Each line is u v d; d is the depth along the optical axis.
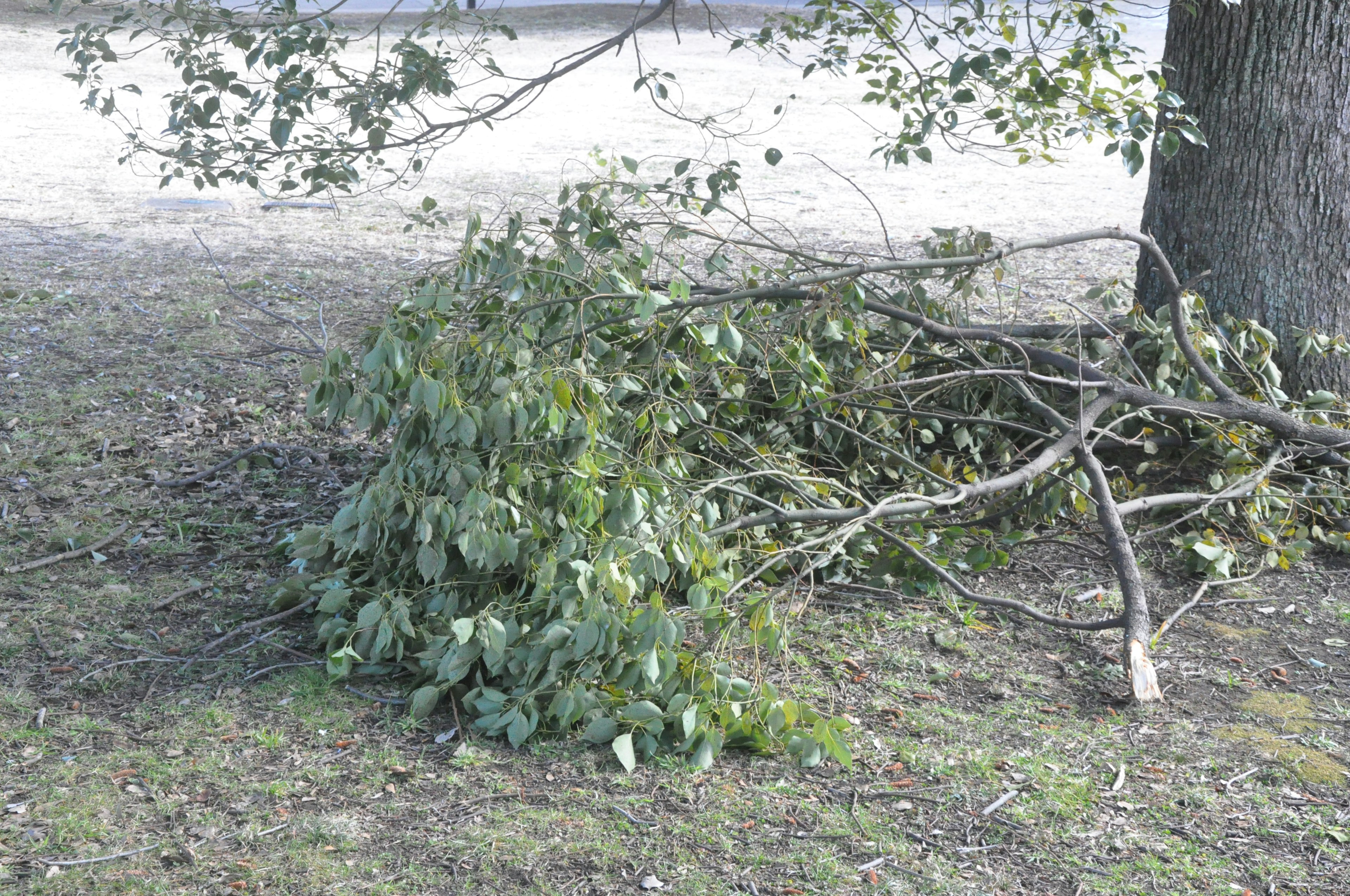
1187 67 5.31
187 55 4.32
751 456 4.26
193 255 9.19
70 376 6.29
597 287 3.93
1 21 25.17
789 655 3.72
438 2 4.49
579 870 2.69
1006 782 3.07
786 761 3.17
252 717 3.30
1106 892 2.64
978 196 12.98
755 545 4.07
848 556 4.21
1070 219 11.74
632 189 4.34
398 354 3.60
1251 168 5.18
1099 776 3.11
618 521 3.42
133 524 4.62
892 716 3.40
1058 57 4.41
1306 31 5.00
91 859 2.67
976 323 7.20
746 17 29.75
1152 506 4.27
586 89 20.66
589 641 3.11
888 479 4.89
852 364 4.66
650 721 3.15
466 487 3.50
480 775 3.05
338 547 3.73
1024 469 4.02
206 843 2.74
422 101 4.78
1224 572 4.22
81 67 4.30
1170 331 4.94
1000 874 2.71
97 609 3.91
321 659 3.63
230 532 4.57
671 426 3.72
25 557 4.28
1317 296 5.19
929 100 4.86
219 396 6.11
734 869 2.70
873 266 4.02
